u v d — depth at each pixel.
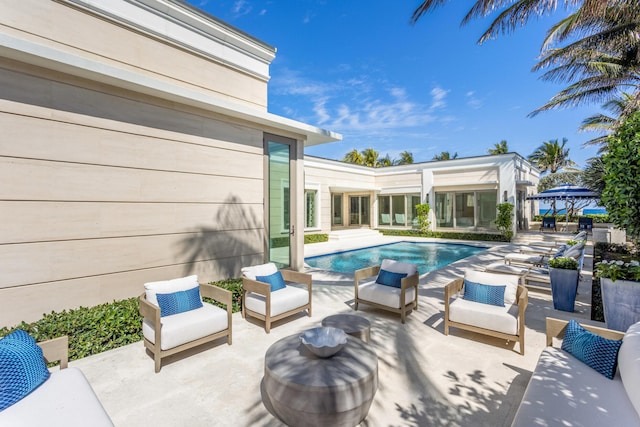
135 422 2.55
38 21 4.14
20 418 1.91
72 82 4.12
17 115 3.72
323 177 17.31
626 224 3.90
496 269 6.70
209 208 5.63
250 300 4.66
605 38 8.63
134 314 4.11
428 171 18.30
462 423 2.52
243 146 6.18
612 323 3.89
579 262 6.65
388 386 3.05
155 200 4.93
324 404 2.27
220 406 2.77
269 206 6.73
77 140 4.16
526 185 18.59
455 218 17.61
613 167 3.95
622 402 2.12
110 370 3.35
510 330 3.74
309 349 2.71
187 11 5.63
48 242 3.92
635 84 10.45
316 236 15.92
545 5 6.98
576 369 2.55
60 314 3.83
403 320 4.70
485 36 8.16
